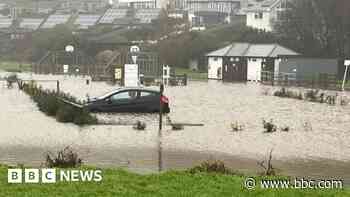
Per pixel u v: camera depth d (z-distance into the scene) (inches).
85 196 871.1
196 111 2544.3
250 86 4965.6
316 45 6909.5
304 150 1503.4
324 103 3139.8
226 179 1008.2
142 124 1923.0
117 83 4746.6
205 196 887.1
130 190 911.0
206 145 1551.4
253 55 6501.0
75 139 1611.7
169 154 1393.9
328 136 1791.3
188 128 1916.8
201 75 6993.1
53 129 1824.6
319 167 1269.7
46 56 7219.5
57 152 1373.0
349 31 6624.0
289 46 7106.3
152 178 1002.1
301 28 7071.9
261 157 1382.9
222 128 1930.4
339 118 2362.2
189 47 7770.7
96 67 6259.8
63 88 4065.0
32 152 1371.8
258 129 1921.8
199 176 1024.9
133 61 5767.7
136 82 4311.0
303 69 5816.9
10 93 3432.6
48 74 6752.0
